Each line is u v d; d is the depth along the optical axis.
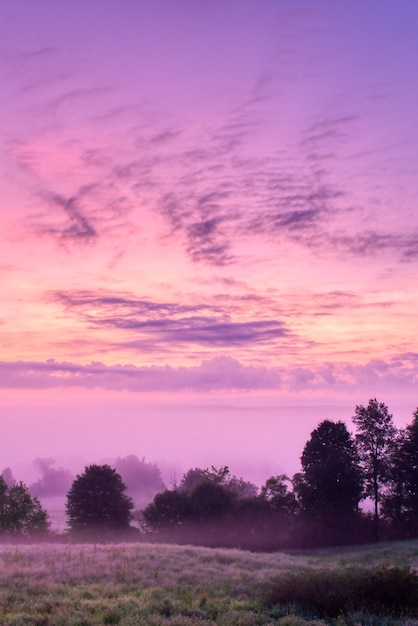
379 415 71.56
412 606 17.52
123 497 70.44
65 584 20.23
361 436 71.56
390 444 71.25
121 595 18.73
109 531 68.44
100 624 14.83
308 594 18.17
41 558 25.58
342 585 18.23
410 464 70.38
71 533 67.25
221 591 20.41
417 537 68.31
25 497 62.78
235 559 30.53
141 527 71.00
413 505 70.06
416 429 71.06
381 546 56.88
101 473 69.81
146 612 16.47
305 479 70.06
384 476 71.12
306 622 15.96
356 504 70.31
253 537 68.12
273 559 33.44
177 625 14.95
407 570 19.03
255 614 16.98
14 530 61.34
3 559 25.00
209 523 68.38
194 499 69.44
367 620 16.23
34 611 15.92
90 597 18.53
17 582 19.81
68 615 15.35
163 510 69.69
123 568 23.22
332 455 69.06
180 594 19.44
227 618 16.16
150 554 28.72
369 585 18.00
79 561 24.78
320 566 30.67
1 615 15.11
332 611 17.56
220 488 70.94
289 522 69.75
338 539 66.12
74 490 69.31
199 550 33.34
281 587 18.95
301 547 65.75
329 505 67.31
